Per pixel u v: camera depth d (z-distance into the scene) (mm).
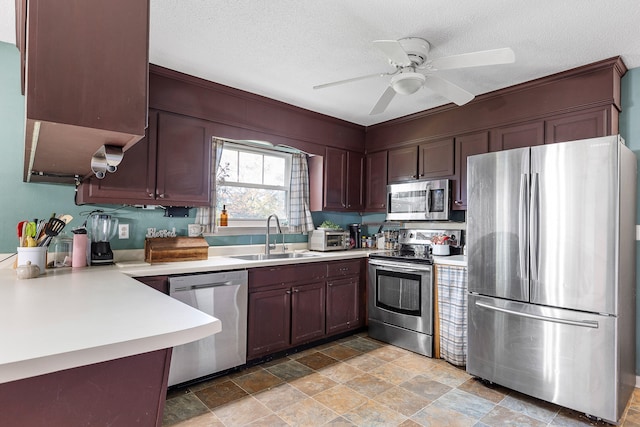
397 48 1865
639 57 2465
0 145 2281
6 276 1919
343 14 2002
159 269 2320
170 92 2744
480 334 2555
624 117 2648
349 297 3600
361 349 3262
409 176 3881
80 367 901
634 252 2428
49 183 2436
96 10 986
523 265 2336
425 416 2121
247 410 2170
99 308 1208
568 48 2359
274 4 1918
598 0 1839
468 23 2074
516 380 2354
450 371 2783
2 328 964
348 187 4164
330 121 3955
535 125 2916
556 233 2205
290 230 3865
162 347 931
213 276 2539
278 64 2648
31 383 836
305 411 2166
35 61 900
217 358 2557
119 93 1006
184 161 2805
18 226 2090
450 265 2963
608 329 2018
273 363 2908
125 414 970
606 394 2014
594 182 2080
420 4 1899
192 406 2209
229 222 3498
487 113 3229
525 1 1858
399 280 3338
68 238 2424
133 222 2793
